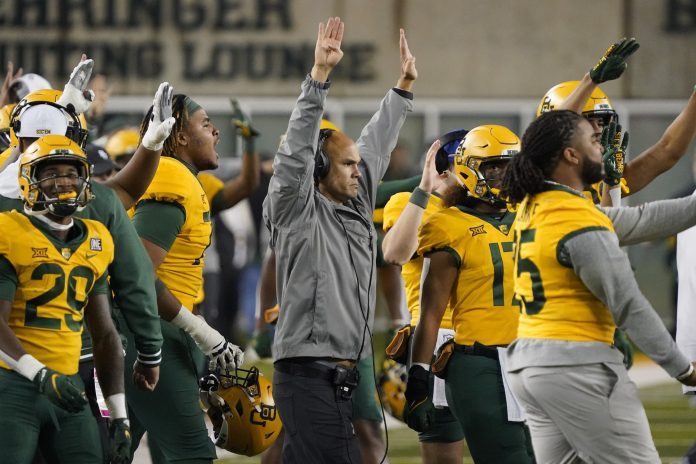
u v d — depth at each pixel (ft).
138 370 59.41
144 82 210.38
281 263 59.93
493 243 60.95
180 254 67.21
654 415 115.34
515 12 213.25
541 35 213.46
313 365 58.95
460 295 61.41
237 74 211.41
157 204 65.62
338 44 58.65
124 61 210.18
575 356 50.90
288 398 59.06
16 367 52.11
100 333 56.24
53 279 53.42
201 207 67.51
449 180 63.26
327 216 60.23
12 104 78.48
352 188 61.46
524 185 52.60
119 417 55.93
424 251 61.77
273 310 84.58
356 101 211.41
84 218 56.29
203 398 71.72
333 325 59.21
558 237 50.85
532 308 52.16
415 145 213.05
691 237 75.92
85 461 54.24
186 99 69.31
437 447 67.72
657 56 213.05
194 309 71.26
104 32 210.38
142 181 61.41
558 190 52.19
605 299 50.26
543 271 51.49
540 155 52.44
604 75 59.41
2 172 57.11
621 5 213.25
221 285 149.18
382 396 79.56
